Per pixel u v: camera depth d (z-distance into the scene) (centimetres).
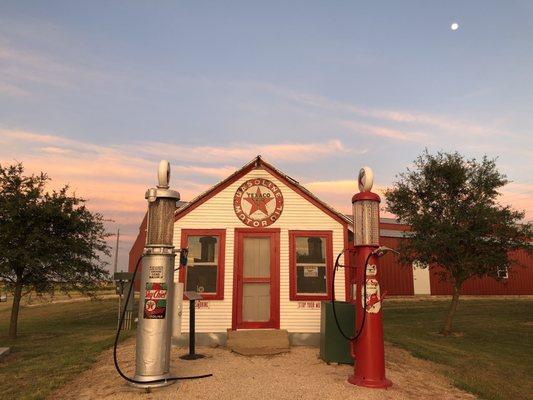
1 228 1524
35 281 1608
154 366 655
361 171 779
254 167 1140
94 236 1791
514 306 2545
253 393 640
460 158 1689
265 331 1024
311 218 1116
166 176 709
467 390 768
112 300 3066
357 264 750
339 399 629
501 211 1592
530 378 1015
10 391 695
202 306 1058
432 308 2456
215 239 1109
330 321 859
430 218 1644
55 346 1258
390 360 972
